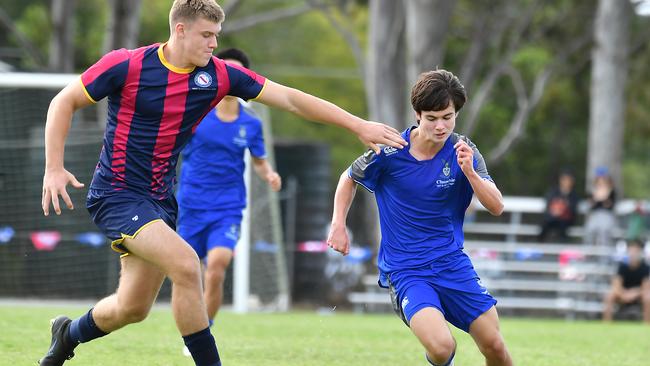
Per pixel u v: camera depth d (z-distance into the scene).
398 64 80.69
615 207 59.53
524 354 27.28
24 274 51.62
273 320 37.25
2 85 45.97
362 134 17.86
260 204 48.31
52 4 81.31
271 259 48.91
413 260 18.25
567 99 107.81
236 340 28.02
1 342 24.77
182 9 17.16
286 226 65.62
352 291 68.81
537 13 96.12
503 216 71.44
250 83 18.03
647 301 52.22
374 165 18.50
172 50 17.47
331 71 126.12
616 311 55.03
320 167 69.44
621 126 83.25
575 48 94.56
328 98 125.88
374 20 80.50
